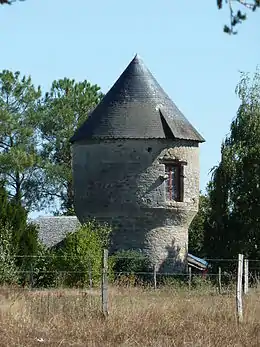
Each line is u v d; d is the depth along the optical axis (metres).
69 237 43.16
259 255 50.19
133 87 50.09
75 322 22.70
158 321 22.98
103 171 49.03
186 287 41.53
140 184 48.66
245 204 50.69
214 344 20.48
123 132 48.59
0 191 43.22
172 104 50.50
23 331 21.45
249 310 25.19
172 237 49.72
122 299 27.64
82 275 41.34
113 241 49.03
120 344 20.42
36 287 39.94
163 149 48.91
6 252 39.84
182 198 49.59
